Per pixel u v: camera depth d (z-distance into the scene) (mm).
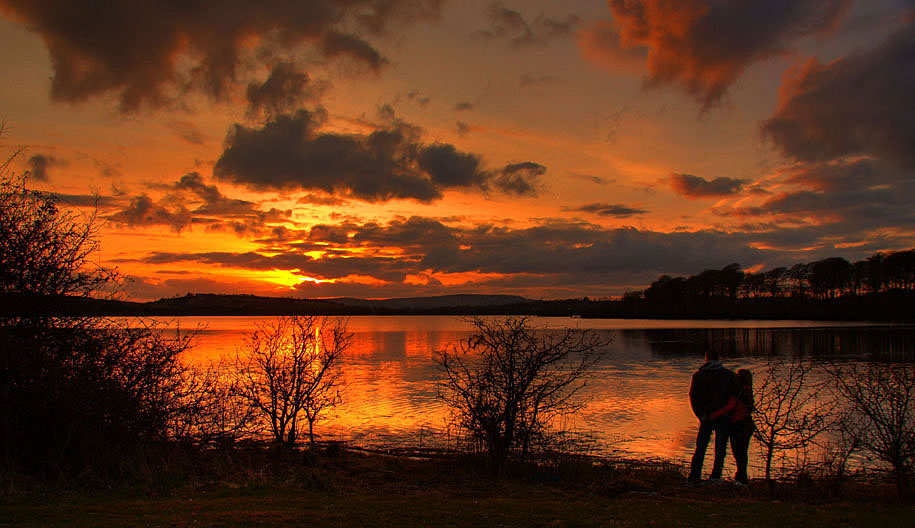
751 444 16031
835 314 131625
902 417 10883
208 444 13414
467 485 11148
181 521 7574
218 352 40562
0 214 10180
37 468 10102
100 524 7348
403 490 10594
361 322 169625
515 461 12750
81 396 10227
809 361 37875
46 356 10188
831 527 7711
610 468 12828
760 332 83062
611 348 54219
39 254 10320
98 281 11141
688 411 21469
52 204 10727
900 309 119938
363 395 25000
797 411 18828
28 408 9883
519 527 7688
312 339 16188
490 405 12781
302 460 13172
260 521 7695
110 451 10406
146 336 11617
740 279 158125
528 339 13039
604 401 23719
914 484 11188
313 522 7754
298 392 15312
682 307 168625
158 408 11492
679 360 42031
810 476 11820
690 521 7969
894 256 124938
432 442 16391
